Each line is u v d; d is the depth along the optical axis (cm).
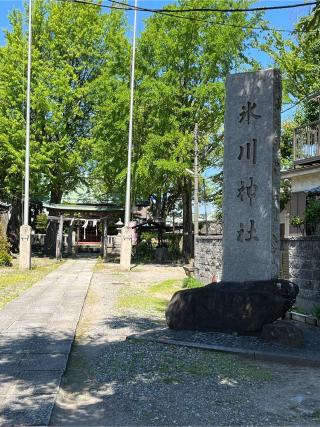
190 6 2508
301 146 1789
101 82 2778
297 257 1044
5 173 3244
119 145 2748
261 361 682
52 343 763
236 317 791
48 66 3108
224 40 2469
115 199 3625
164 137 2453
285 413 494
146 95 2539
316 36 827
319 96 1780
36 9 3172
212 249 1570
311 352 698
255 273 862
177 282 1711
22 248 2328
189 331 821
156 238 3778
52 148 3044
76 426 464
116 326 936
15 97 3031
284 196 2152
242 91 904
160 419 478
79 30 3203
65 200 4122
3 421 458
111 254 3497
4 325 915
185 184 2758
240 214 884
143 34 2656
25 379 580
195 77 2614
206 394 545
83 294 1383
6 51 3066
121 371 629
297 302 1033
